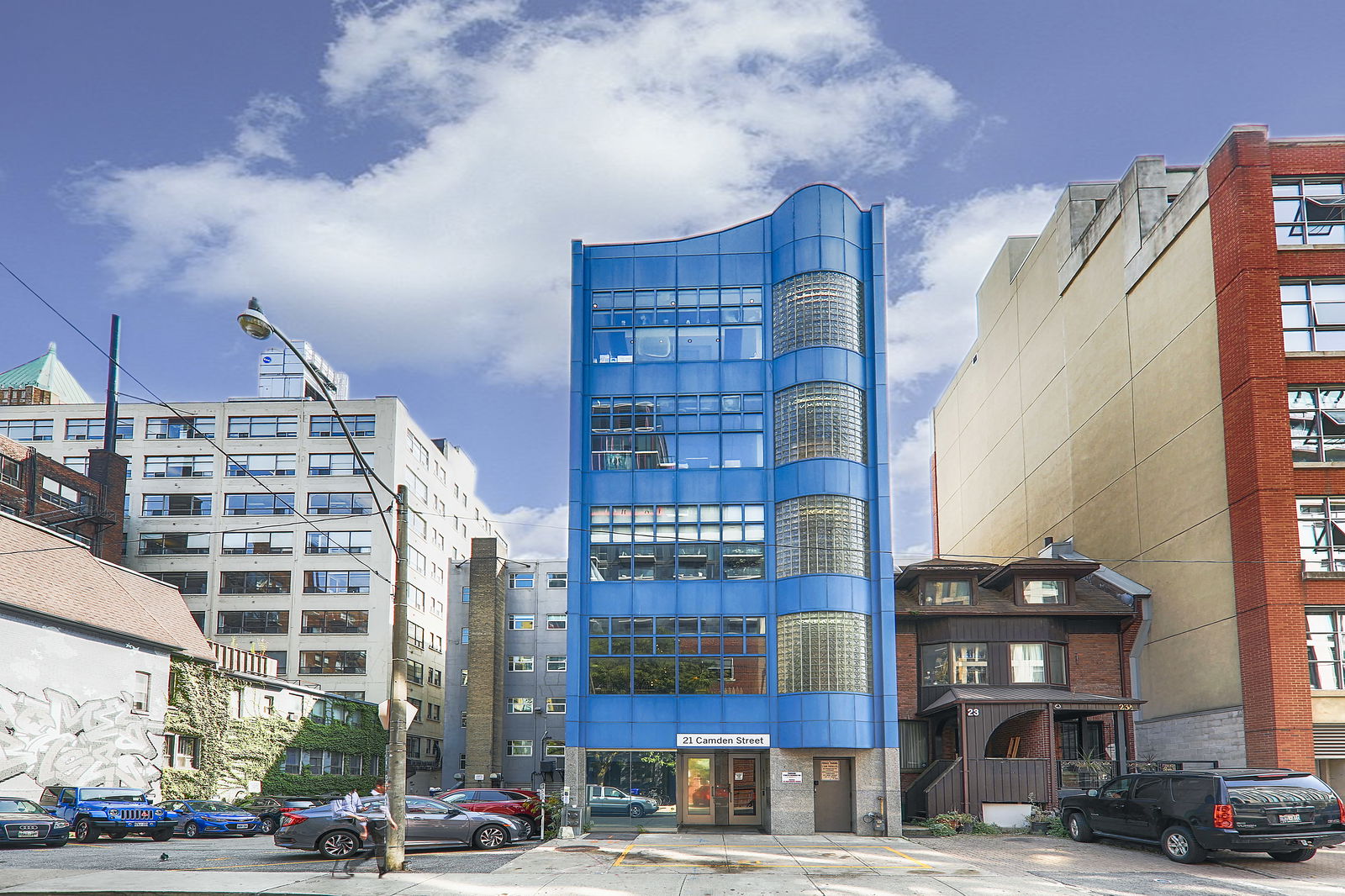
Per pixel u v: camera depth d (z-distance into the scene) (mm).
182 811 37406
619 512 35312
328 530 82250
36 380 105500
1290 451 33906
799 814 32688
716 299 36688
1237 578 34688
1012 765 33875
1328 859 24359
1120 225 44656
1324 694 32656
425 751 83875
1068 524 49375
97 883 19500
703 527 35000
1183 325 39000
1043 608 39344
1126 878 21094
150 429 84750
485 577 72312
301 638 80188
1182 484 38656
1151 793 25109
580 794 33188
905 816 36062
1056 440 51188
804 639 33375
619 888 19469
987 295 62750
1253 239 35188
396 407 84188
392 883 19766
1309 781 23125
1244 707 33969
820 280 35656
